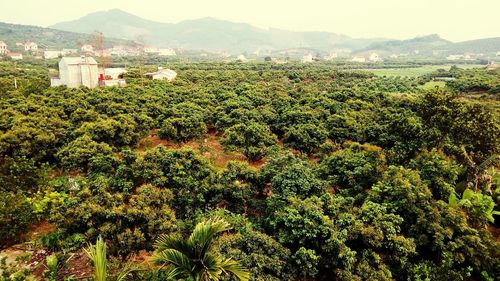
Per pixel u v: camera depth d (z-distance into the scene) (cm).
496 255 1352
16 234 1415
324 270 1306
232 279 1023
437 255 1369
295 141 2539
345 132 2638
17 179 1678
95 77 4659
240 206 1627
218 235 1327
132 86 4209
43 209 1536
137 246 1235
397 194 1476
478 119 1869
